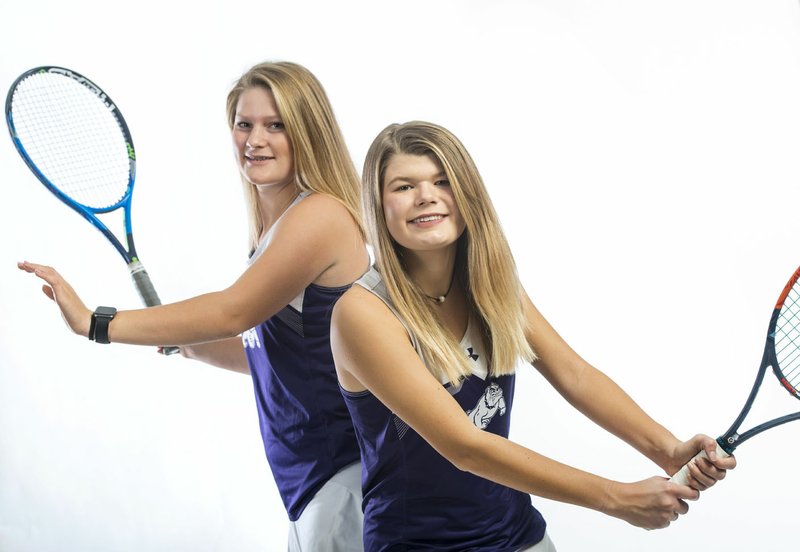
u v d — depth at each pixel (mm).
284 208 2449
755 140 4078
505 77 4242
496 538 1880
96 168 4020
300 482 2363
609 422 2014
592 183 4215
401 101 4285
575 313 4203
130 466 4281
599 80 4188
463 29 4246
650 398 4035
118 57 4262
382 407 1845
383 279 1820
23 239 4402
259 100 2363
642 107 4156
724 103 4094
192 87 4266
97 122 4027
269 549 3959
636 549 3643
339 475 2322
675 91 4137
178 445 4277
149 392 4309
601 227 4207
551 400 4102
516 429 4062
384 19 4254
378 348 1774
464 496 1851
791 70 4047
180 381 4301
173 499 4195
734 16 4070
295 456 2375
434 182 1771
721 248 4113
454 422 1753
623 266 4180
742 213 4102
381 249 1810
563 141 4219
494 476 1771
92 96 4023
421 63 4266
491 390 1899
